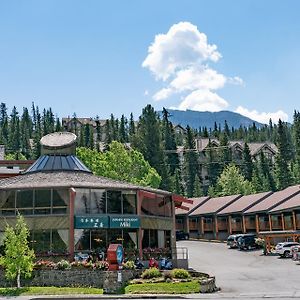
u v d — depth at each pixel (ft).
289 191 232.94
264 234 191.01
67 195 133.49
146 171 268.62
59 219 131.23
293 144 458.50
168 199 156.97
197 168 432.66
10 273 104.58
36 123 635.25
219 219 265.13
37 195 134.00
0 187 133.80
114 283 103.09
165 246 150.61
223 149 428.15
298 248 166.20
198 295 95.30
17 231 111.65
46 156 161.68
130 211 140.15
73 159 161.48
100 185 136.46
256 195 257.55
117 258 109.60
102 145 534.37
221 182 355.36
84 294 98.37
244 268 146.92
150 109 384.06
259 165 431.43
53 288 103.81
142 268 121.70
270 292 98.27
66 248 129.49
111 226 133.18
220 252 197.98
